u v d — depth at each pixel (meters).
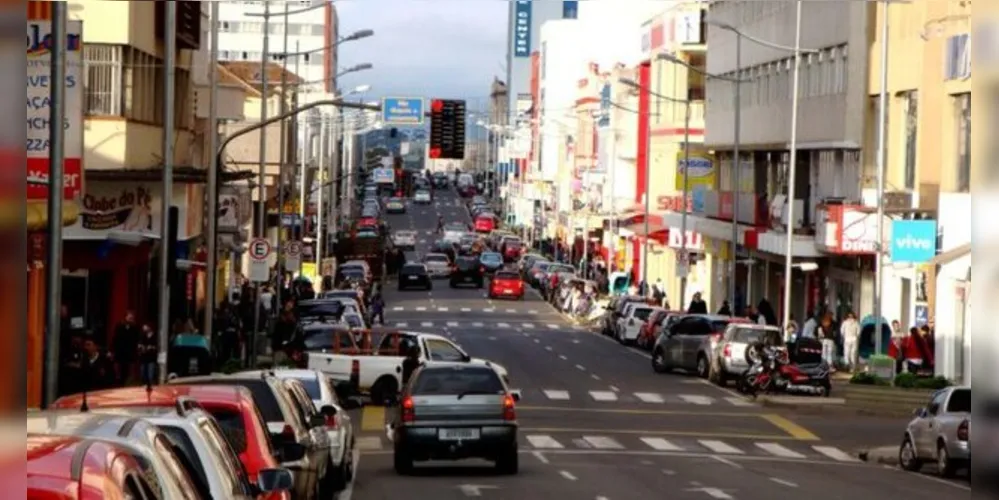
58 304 24.92
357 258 135.25
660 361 67.75
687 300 108.44
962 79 57.00
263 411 22.16
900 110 66.44
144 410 13.99
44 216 30.92
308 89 125.56
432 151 68.81
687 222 101.94
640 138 126.69
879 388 53.31
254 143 95.12
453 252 157.75
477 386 34.28
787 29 82.25
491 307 115.06
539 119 195.00
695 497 31.28
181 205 59.78
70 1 50.62
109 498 8.45
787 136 81.31
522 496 30.91
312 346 53.59
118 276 53.59
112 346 45.41
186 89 61.94
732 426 48.78
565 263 143.25
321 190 103.88
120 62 50.97
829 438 46.50
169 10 35.72
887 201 62.66
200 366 42.38
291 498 19.66
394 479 33.94
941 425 37.09
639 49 145.38
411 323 97.75
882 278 61.03
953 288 55.97
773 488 33.44
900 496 32.62
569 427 47.16
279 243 70.12
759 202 83.38
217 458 13.85
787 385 56.31
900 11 66.81
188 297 62.88
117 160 50.53
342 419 31.86
